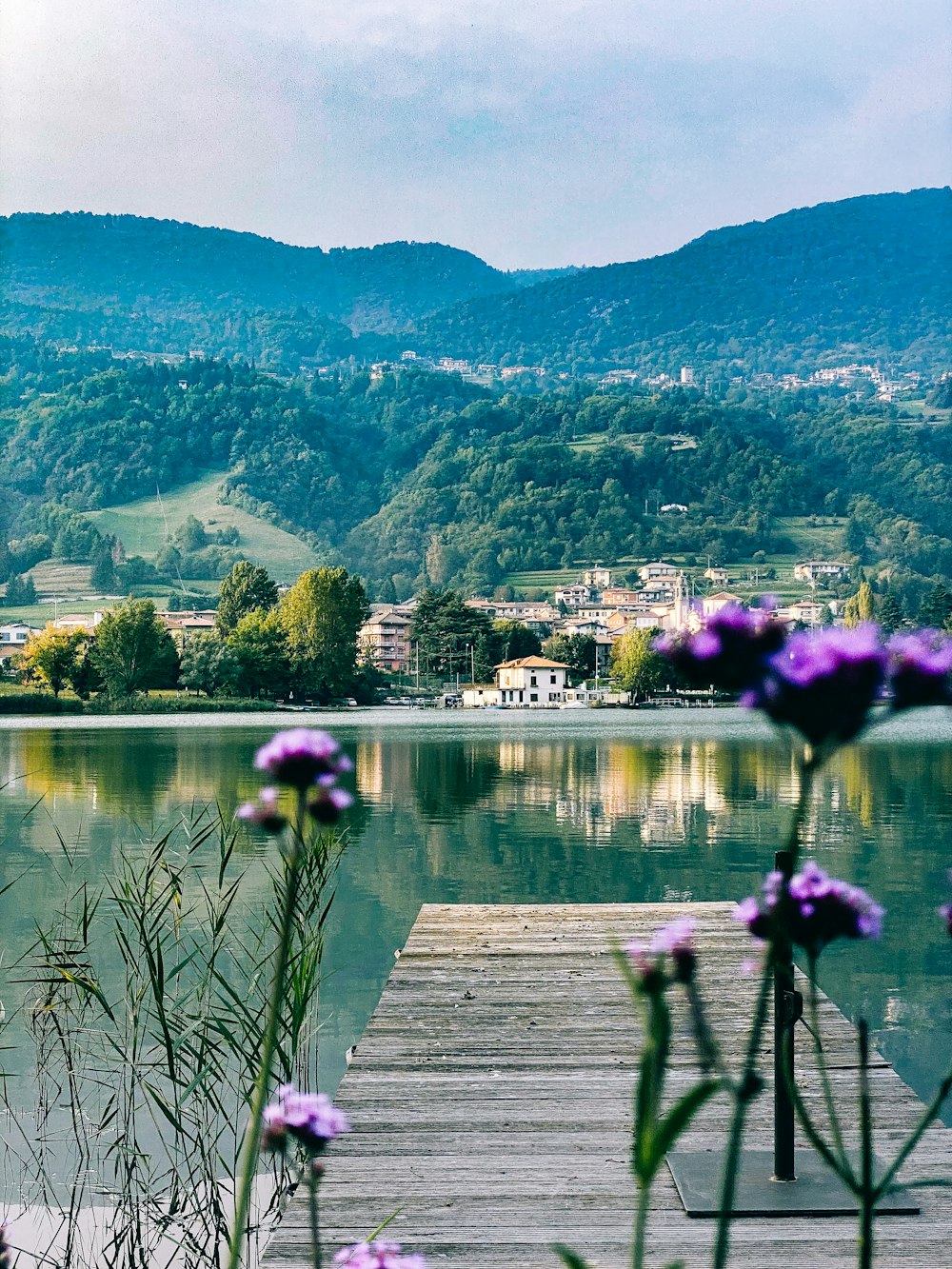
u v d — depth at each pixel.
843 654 0.73
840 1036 3.92
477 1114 3.20
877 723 0.74
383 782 16.81
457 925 5.67
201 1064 3.03
